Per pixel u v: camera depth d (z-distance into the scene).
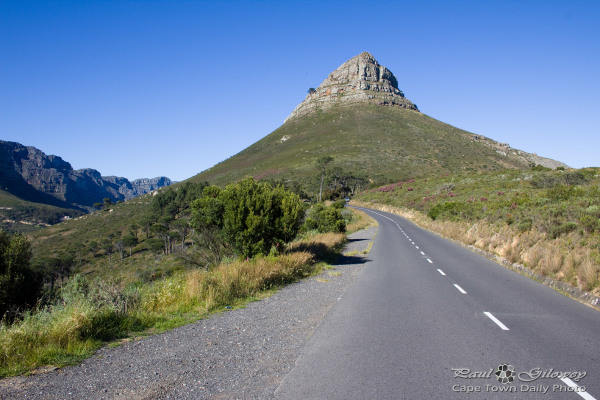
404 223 39.47
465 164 119.94
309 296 9.16
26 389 3.97
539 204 24.22
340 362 4.75
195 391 3.96
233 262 11.70
